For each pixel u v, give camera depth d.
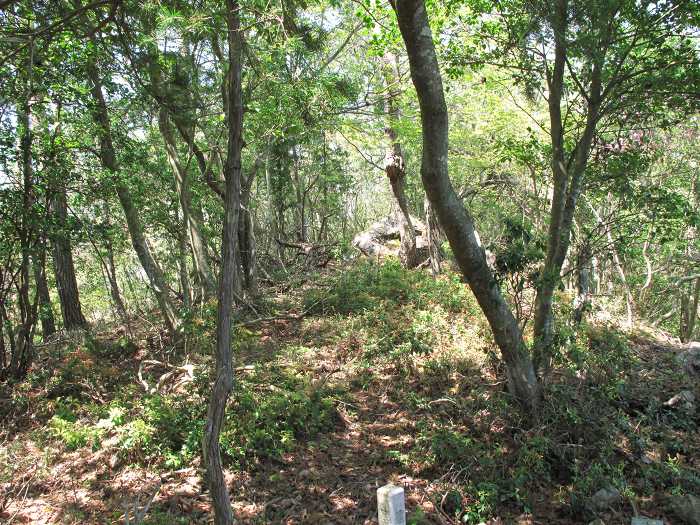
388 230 16.41
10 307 8.73
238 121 4.02
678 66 6.80
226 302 3.90
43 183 8.08
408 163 20.22
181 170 10.21
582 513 5.61
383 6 9.82
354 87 9.65
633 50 7.38
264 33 6.00
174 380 8.00
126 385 8.05
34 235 8.21
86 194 8.84
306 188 20.88
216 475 3.73
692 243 14.37
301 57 7.82
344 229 23.31
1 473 5.84
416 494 5.75
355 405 7.51
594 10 5.97
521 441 6.41
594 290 16.62
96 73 8.88
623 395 7.72
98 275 17.75
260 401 6.90
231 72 4.04
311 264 15.38
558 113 7.07
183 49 8.10
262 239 16.77
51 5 6.97
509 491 5.81
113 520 5.08
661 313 17.39
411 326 9.44
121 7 5.67
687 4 6.16
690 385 8.30
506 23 7.36
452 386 7.82
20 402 7.31
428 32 5.74
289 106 9.09
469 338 9.08
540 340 7.17
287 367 8.30
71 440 6.28
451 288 11.63
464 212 6.44
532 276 7.12
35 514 5.25
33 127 8.33
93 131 8.92
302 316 10.77
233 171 3.98
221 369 3.85
